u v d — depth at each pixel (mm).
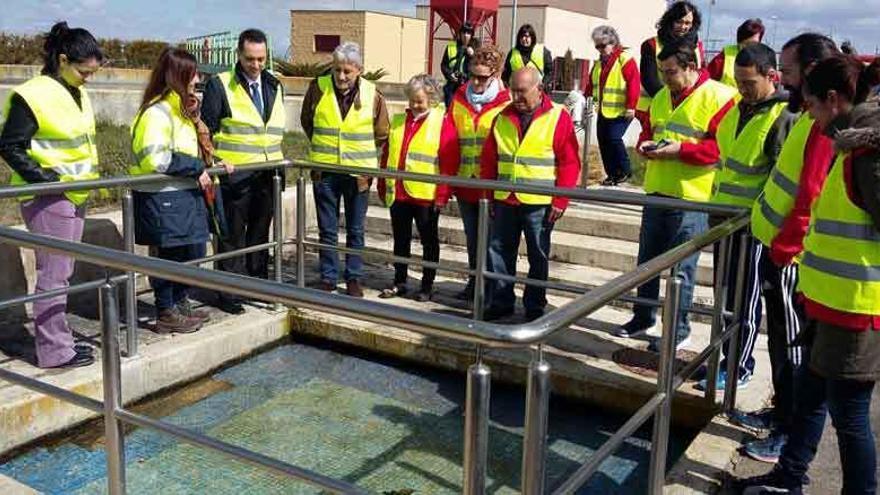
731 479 3252
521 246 6613
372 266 6707
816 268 2602
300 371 5113
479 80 5422
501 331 1889
